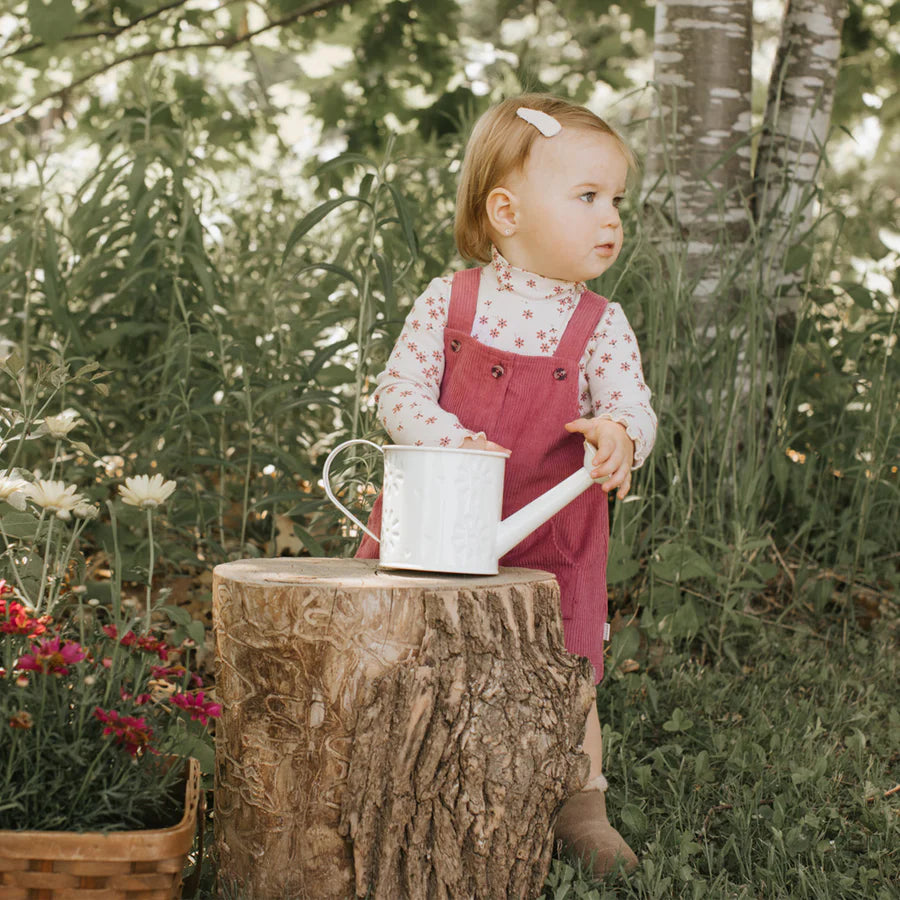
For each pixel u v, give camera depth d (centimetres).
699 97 358
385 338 299
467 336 214
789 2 379
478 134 220
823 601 333
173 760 184
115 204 337
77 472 311
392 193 282
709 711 265
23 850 153
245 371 320
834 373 374
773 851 194
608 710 266
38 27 431
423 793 172
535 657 183
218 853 187
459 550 182
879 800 217
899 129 669
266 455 321
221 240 430
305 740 175
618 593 324
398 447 186
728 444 336
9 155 423
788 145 363
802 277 375
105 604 247
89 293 360
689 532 330
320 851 175
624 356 217
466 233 228
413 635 173
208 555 345
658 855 197
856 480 361
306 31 579
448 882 173
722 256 340
